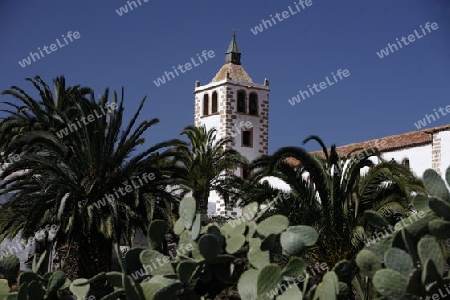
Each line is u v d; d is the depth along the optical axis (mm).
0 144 27875
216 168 37406
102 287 8195
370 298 14805
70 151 23438
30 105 28891
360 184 21125
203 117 58500
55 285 7656
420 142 38844
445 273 6137
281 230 7238
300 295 6496
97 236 23484
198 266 7258
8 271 8109
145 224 23953
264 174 20969
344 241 20656
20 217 23109
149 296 6812
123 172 23984
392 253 5980
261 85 58094
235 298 7699
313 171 21016
